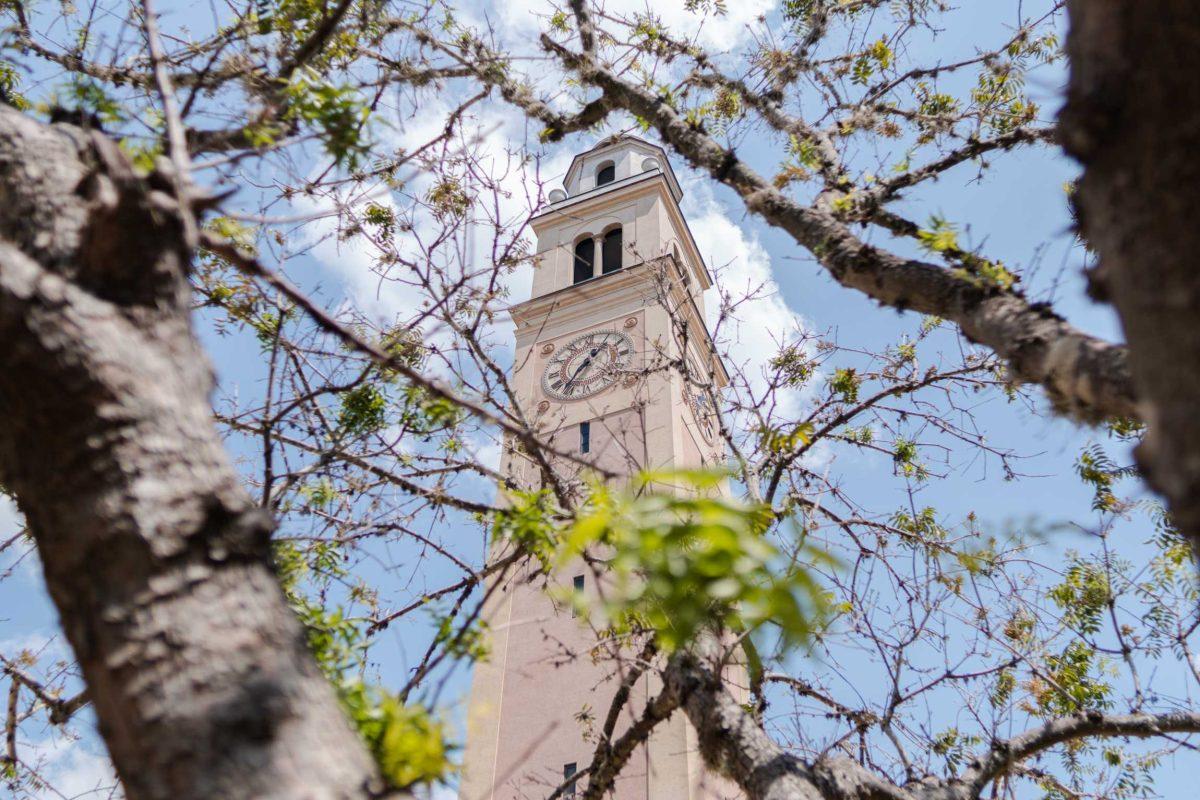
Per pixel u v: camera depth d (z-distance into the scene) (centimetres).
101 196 254
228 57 518
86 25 553
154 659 200
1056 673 905
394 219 703
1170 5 188
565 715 2127
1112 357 320
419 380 296
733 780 653
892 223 572
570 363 2905
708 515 194
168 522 217
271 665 206
